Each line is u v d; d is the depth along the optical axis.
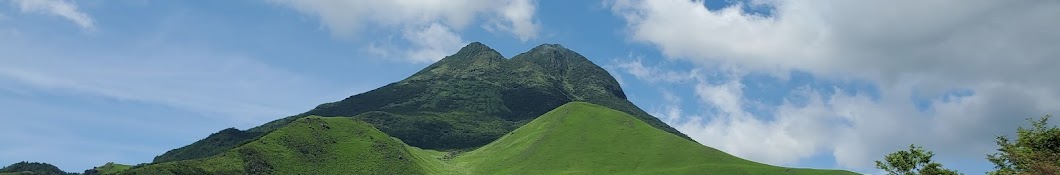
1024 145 69.69
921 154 76.56
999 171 68.50
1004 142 70.06
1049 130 69.00
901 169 77.31
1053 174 62.09
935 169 75.62
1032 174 63.44
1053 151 68.25
